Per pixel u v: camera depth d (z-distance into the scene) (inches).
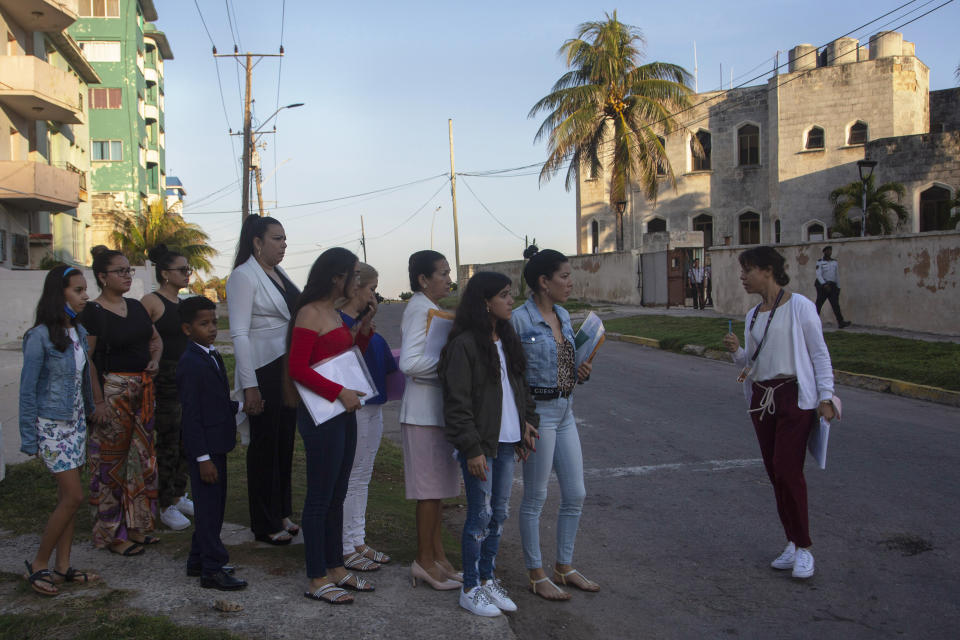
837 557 193.2
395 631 142.8
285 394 158.7
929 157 1075.9
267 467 186.7
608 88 1204.5
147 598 152.4
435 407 163.0
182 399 158.7
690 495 250.7
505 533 224.4
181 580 163.0
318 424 151.5
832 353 537.3
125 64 1729.8
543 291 169.0
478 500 152.2
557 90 1235.2
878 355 513.0
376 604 154.9
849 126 1251.2
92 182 1722.4
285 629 141.0
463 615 151.4
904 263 622.2
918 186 1085.1
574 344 171.8
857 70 1238.9
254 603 151.9
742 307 822.5
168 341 205.5
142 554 180.1
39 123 1085.8
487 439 151.6
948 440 315.0
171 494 206.2
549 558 199.5
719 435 334.0
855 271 668.7
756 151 1395.2
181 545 187.8
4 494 219.0
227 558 160.2
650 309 1045.8
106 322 179.0
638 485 264.1
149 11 1914.4
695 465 287.1
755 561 194.1
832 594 172.6
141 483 183.3
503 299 153.3
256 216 188.7
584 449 317.4
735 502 241.8
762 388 188.7
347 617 147.5
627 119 1212.5
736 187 1407.5
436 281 164.1
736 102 1398.9
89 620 138.8
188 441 157.5
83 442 162.2
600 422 369.4
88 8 1712.6
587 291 1286.9
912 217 1090.1
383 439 349.1
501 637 143.0
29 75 928.9
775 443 185.0
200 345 161.9
